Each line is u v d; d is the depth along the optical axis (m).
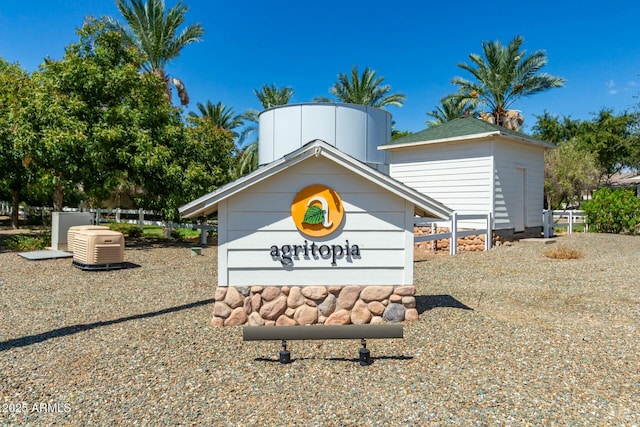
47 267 9.91
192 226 15.55
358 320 5.43
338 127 13.53
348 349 4.54
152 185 15.41
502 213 14.11
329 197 5.41
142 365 4.11
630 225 16.61
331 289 5.43
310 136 13.47
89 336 4.96
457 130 14.88
